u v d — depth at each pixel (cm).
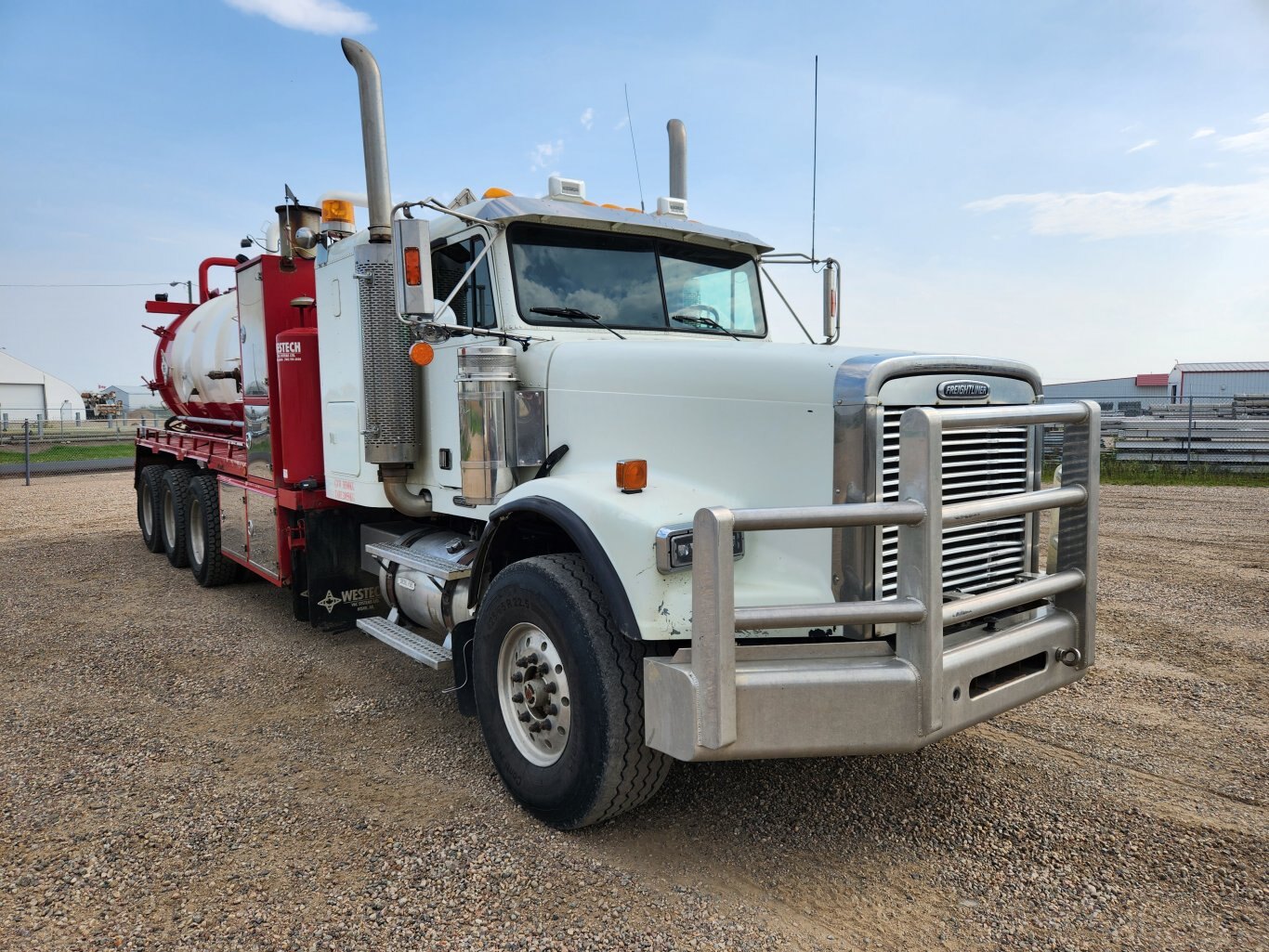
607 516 286
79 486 1695
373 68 406
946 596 298
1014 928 254
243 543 638
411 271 343
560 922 255
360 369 464
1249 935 249
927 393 282
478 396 359
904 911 262
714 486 305
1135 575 757
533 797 313
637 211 457
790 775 358
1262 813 325
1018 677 296
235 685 481
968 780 354
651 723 266
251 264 594
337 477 507
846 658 262
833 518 245
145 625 615
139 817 323
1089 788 347
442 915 259
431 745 395
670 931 251
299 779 357
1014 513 280
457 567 403
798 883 278
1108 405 3584
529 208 386
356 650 548
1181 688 468
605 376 345
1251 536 952
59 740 401
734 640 253
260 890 273
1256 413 1923
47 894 271
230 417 745
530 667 318
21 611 659
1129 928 253
